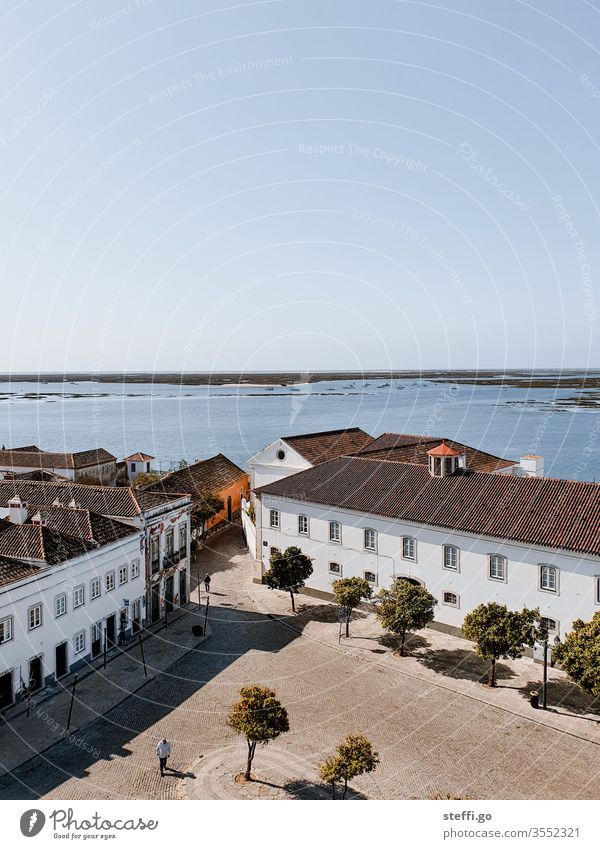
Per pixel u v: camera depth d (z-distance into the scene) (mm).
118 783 26109
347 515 47938
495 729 30719
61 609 36562
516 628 34156
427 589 43156
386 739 29875
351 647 40875
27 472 83562
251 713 26062
